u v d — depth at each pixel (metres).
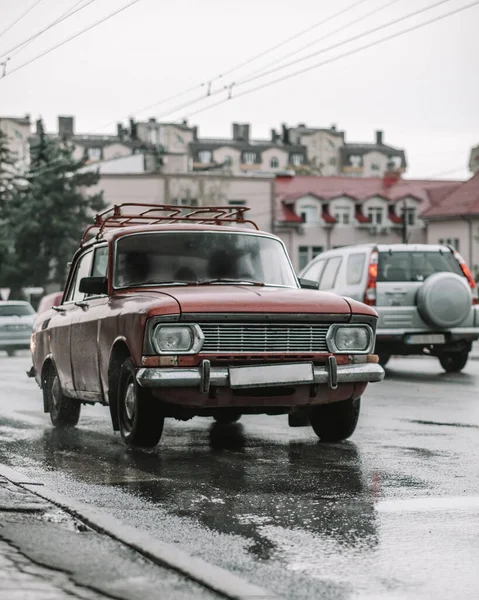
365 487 7.72
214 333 9.16
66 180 79.12
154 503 7.16
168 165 95.44
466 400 14.50
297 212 95.06
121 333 9.62
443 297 19.22
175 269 10.43
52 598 4.84
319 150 185.00
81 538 6.07
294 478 8.15
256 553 5.73
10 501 7.13
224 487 7.78
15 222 78.06
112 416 10.08
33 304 82.56
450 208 88.31
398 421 11.95
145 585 5.07
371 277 19.41
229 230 10.90
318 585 5.10
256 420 12.41
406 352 19.88
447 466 8.66
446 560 5.59
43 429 11.73
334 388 9.41
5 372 23.72
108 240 10.77
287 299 9.38
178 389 9.08
